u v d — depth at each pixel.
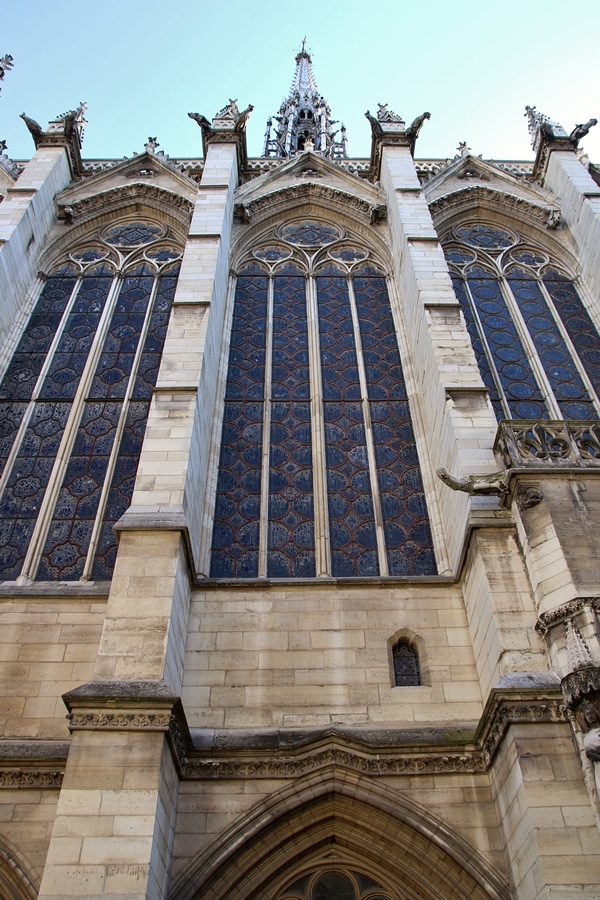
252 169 31.31
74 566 17.86
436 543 18.08
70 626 15.70
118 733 11.98
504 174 30.41
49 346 23.58
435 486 19.19
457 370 18.86
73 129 29.78
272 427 21.05
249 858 12.74
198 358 19.23
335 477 19.84
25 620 15.78
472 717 14.45
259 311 24.84
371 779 13.32
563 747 11.88
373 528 18.69
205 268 22.58
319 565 17.78
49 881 10.46
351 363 23.08
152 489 15.92
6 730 14.05
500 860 12.46
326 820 13.27
